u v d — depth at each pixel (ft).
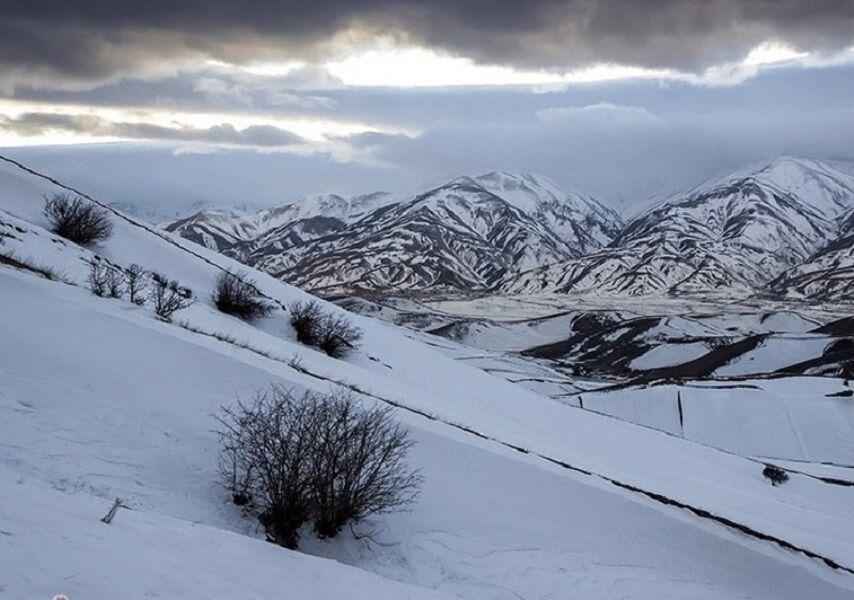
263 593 17.90
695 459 102.73
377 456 30.96
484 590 28.43
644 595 31.45
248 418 31.14
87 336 39.22
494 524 33.88
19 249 63.10
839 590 36.70
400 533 30.45
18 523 15.67
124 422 31.24
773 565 37.17
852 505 103.04
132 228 107.45
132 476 27.20
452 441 41.16
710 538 38.17
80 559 14.88
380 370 90.99
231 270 114.93
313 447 28.60
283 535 27.17
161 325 47.52
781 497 92.73
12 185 96.27
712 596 33.32
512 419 83.56
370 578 22.81
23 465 24.71
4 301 40.91
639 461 79.77
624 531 37.06
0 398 29.43
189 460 30.19
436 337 453.17
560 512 37.17
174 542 19.10
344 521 28.81
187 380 37.42
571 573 31.58
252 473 29.94
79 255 74.13
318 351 86.07
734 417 205.67
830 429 194.70
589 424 99.86
